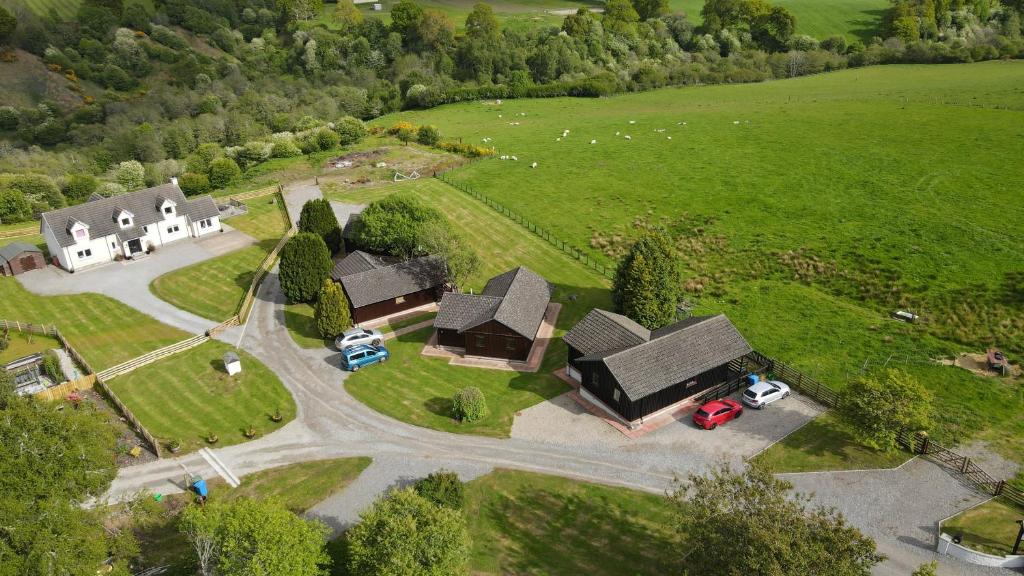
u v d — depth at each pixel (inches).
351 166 4554.6
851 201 3467.0
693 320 2199.8
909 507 1649.9
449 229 2802.7
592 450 1891.0
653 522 1637.6
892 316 2529.5
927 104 4822.8
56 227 3075.8
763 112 5093.5
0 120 5684.1
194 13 7844.5
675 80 6387.8
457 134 5157.5
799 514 1295.5
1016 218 3102.9
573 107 5816.9
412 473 1815.9
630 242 3250.5
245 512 1352.1
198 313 2723.9
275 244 3358.8
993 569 1465.3
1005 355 2245.3
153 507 1560.0
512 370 2294.5
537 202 3757.4
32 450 1312.7
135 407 2123.5
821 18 7406.5
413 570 1288.1
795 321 2532.0
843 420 1908.2
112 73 6569.9
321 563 1387.8
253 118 5964.6
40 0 7509.8
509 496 1728.6
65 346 2472.9
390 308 2662.4
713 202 3617.1
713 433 1946.4
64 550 1222.3
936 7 6855.3
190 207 3452.3
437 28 6998.0
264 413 2092.8
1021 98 4650.6
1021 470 1752.0
